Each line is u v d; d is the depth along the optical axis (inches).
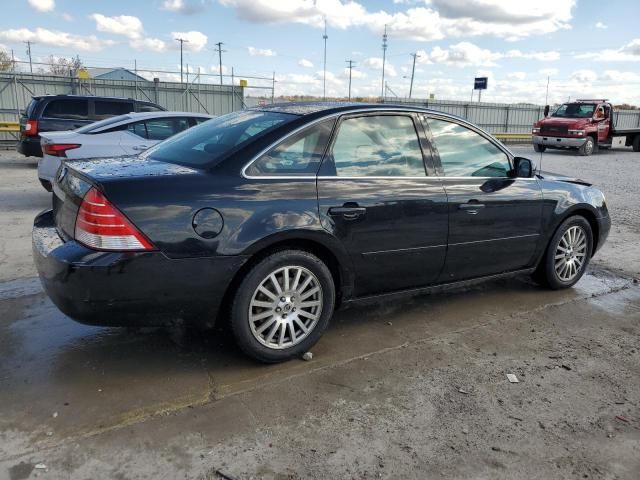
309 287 135.8
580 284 205.8
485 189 164.6
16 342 141.6
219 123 157.8
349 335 153.8
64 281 112.5
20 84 780.6
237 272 124.6
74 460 96.9
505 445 105.3
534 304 183.0
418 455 101.5
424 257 153.5
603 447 105.8
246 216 122.6
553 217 183.3
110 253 112.0
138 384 123.0
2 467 94.4
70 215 121.6
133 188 114.7
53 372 127.1
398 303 180.2
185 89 924.0
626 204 387.9
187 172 124.3
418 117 157.6
